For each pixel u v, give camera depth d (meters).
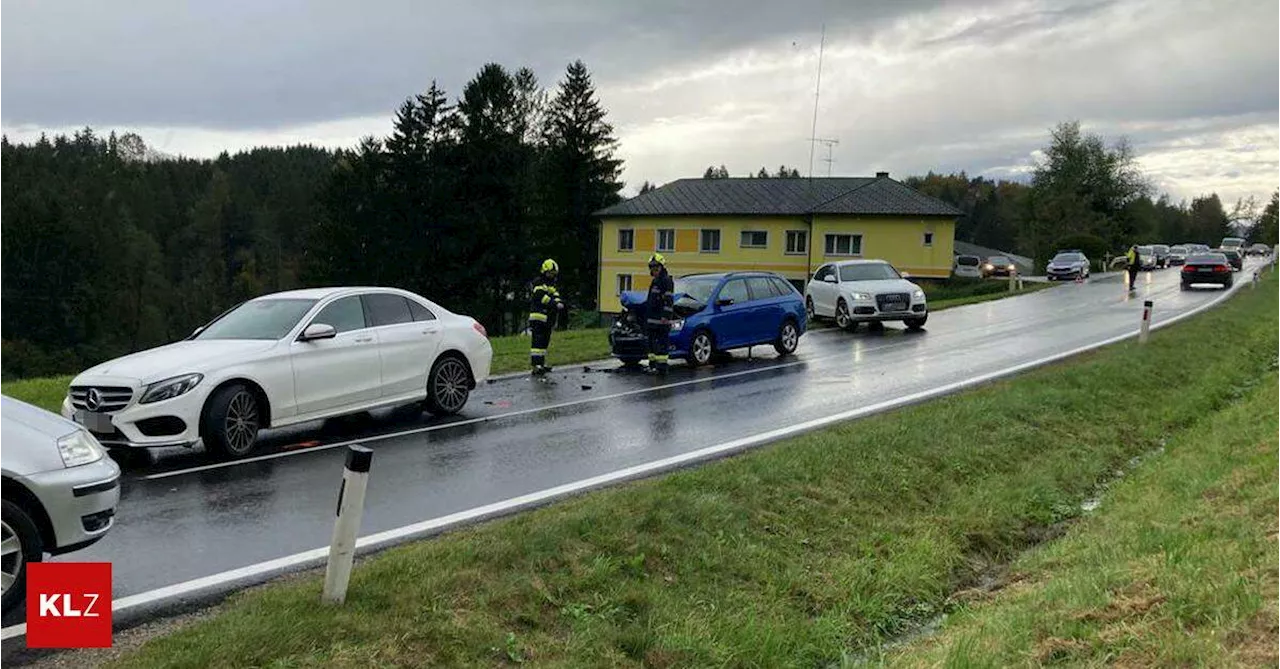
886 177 47.75
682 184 50.53
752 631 4.90
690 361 15.48
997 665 3.98
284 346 8.86
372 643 4.13
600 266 50.06
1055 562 6.02
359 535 6.07
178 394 7.94
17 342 60.44
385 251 53.78
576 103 67.62
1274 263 57.22
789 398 12.01
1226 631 3.80
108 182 90.62
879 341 19.45
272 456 8.50
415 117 55.50
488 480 7.62
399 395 10.00
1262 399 11.23
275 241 92.88
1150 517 6.52
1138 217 87.06
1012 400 10.74
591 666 4.31
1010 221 114.38
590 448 8.91
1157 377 13.35
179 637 4.15
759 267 45.75
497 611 4.64
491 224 54.56
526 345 18.11
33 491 4.58
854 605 5.52
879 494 7.27
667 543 5.74
